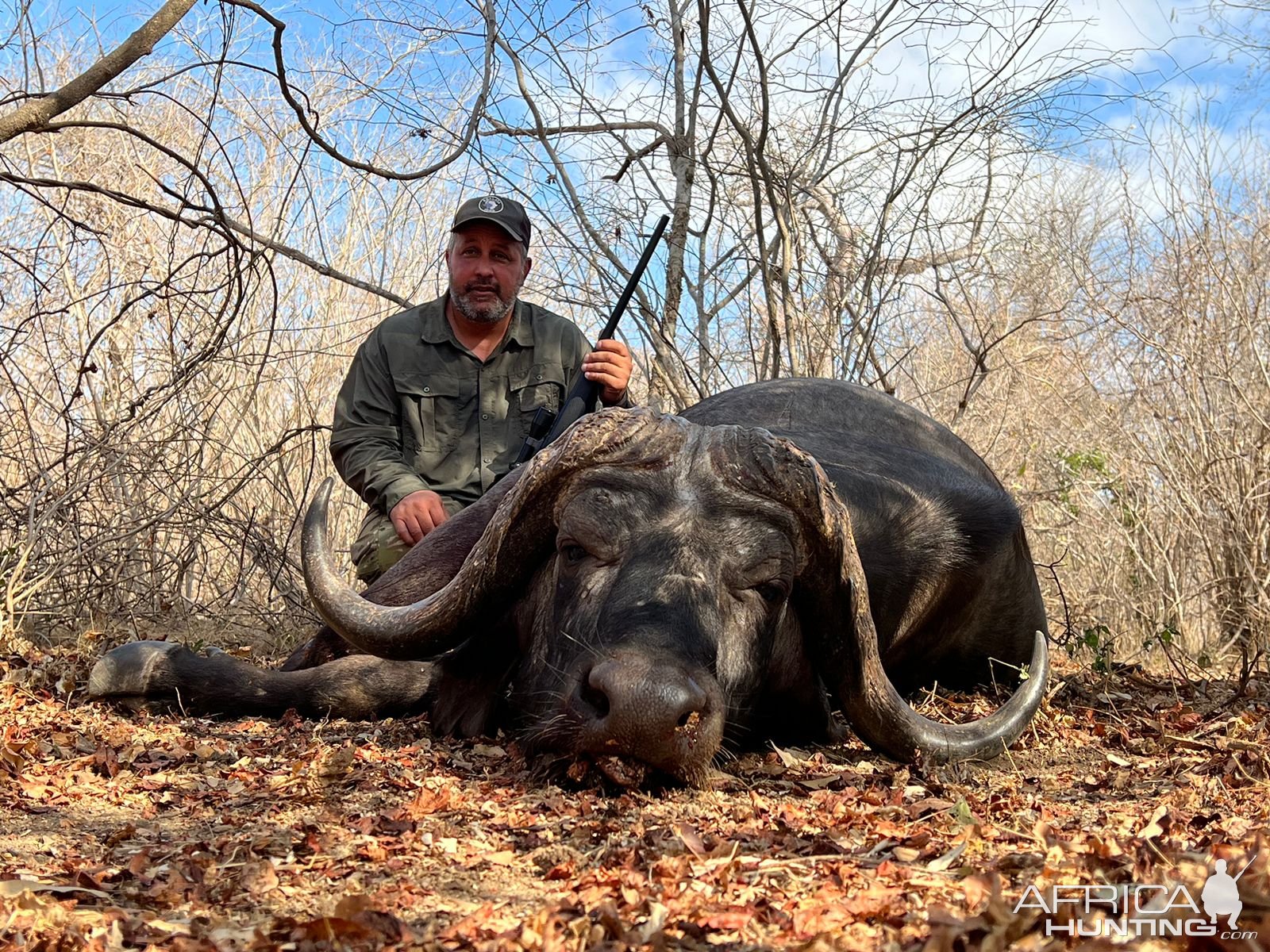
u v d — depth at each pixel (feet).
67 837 4.06
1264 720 6.11
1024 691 5.69
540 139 10.41
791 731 6.02
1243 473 10.20
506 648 5.94
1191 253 10.68
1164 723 6.47
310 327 10.27
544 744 4.93
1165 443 10.75
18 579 7.67
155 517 8.77
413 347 8.20
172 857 3.78
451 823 4.25
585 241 10.68
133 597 9.38
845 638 5.56
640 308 10.43
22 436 9.70
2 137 6.40
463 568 5.64
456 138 9.94
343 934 3.08
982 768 5.55
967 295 11.74
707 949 3.00
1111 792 4.99
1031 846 3.91
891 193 10.59
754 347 11.16
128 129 7.49
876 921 3.11
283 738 5.69
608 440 5.49
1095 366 12.48
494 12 8.82
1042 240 12.14
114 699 6.16
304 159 8.84
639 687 4.59
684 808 4.57
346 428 8.12
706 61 9.55
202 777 4.90
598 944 2.93
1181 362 10.63
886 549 6.76
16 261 8.63
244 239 10.86
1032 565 8.03
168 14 6.55
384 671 6.29
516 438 8.23
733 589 5.32
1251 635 9.79
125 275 10.37
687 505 5.38
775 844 3.92
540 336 8.38
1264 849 3.32
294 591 9.41
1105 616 11.05
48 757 5.13
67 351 9.73
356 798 4.63
